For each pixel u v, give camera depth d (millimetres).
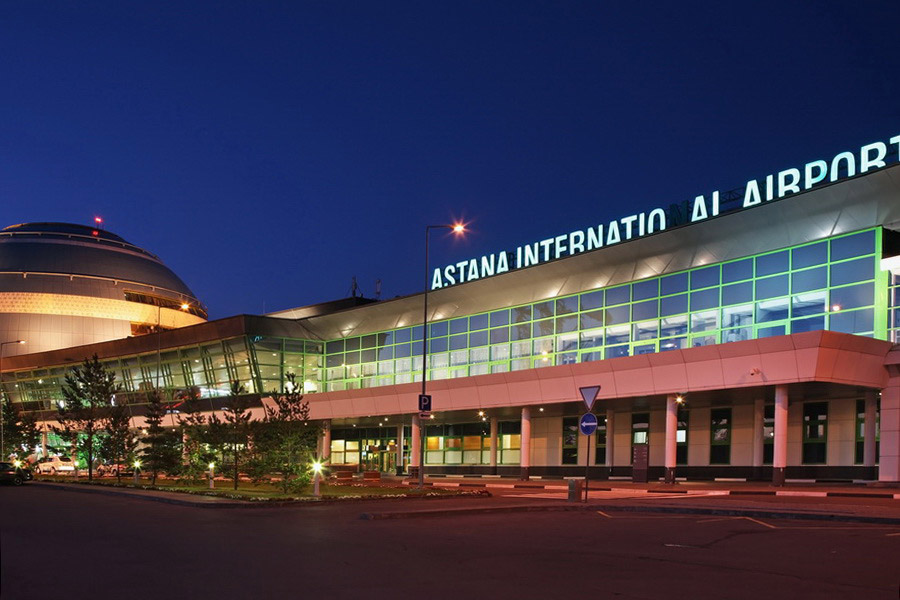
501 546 15930
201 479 46375
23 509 25484
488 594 10797
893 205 35875
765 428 43750
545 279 51875
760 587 11445
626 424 50812
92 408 48844
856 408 39906
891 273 36094
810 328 38656
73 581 11609
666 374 41156
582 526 20047
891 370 36406
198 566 13133
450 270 59375
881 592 11102
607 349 48031
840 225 37812
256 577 12062
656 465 48812
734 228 41562
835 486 37344
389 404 57969
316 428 34344
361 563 13531
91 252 112125
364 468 70312
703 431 46656
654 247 45438
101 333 105812
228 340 69000
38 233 112500
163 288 115312
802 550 15320
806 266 39250
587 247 49719
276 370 68000
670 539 17156
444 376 58906
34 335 102750
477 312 57156
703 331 43219
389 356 64062
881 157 36469
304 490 33562
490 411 54062
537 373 47688
